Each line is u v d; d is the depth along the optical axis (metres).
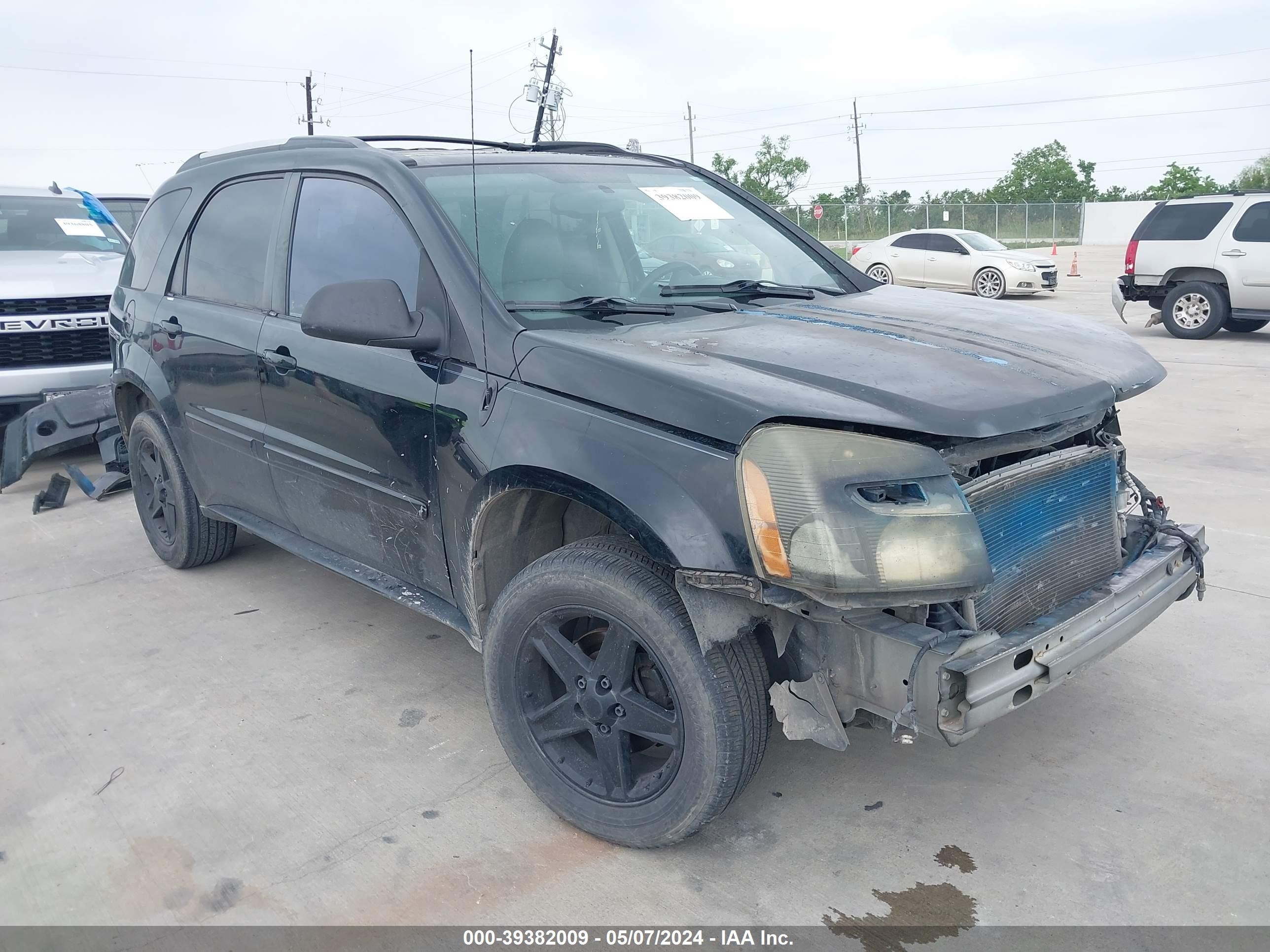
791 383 2.26
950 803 2.72
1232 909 2.27
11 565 4.94
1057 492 2.45
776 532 2.06
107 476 6.22
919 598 2.03
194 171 4.30
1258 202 11.89
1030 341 2.72
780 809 2.72
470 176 3.15
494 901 2.38
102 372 6.80
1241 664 3.45
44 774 3.00
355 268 3.17
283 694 3.48
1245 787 2.75
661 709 2.41
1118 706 3.21
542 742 2.66
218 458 3.97
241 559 4.91
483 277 2.77
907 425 2.10
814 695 2.22
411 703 3.40
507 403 2.57
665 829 2.43
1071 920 2.26
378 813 2.76
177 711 3.38
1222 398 8.14
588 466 2.34
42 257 7.32
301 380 3.28
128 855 2.60
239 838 2.65
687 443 2.22
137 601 4.39
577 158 3.59
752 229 3.67
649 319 2.82
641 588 2.32
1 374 6.49
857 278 3.63
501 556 2.80
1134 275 13.09
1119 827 2.59
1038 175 73.06
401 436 2.89
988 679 2.04
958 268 19.42
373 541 3.21
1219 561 4.40
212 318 3.82
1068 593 2.46
